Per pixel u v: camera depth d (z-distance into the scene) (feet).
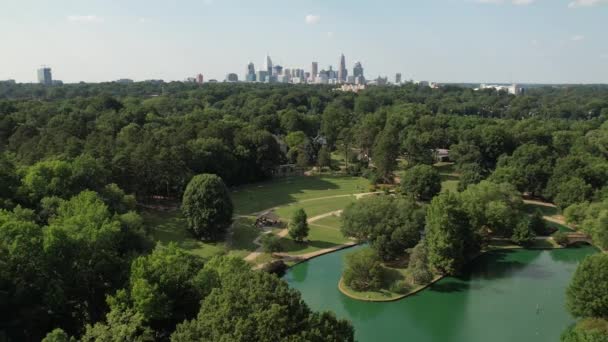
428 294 301.02
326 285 311.88
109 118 614.75
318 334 156.97
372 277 302.66
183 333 164.04
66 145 426.10
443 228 320.50
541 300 293.02
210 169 500.33
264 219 416.87
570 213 407.03
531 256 363.97
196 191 363.35
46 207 293.43
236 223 405.39
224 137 574.97
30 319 199.41
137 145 442.50
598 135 652.48
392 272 322.34
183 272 217.36
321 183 565.94
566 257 362.74
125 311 191.83
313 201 488.44
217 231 367.04
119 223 256.73
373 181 548.31
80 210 272.31
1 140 493.77
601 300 231.91
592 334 193.57
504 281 319.68
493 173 504.43
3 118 541.75
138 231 291.79
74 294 220.43
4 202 286.46
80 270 222.07
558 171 479.41
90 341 180.86
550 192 474.90
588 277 239.71
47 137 444.55
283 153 631.56
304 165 617.21
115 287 223.51
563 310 280.72
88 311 223.51
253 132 590.96
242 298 164.55
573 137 625.41
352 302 290.56
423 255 319.47
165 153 429.38
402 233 332.39
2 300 192.95
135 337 181.98
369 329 262.26
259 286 167.22
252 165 563.89
